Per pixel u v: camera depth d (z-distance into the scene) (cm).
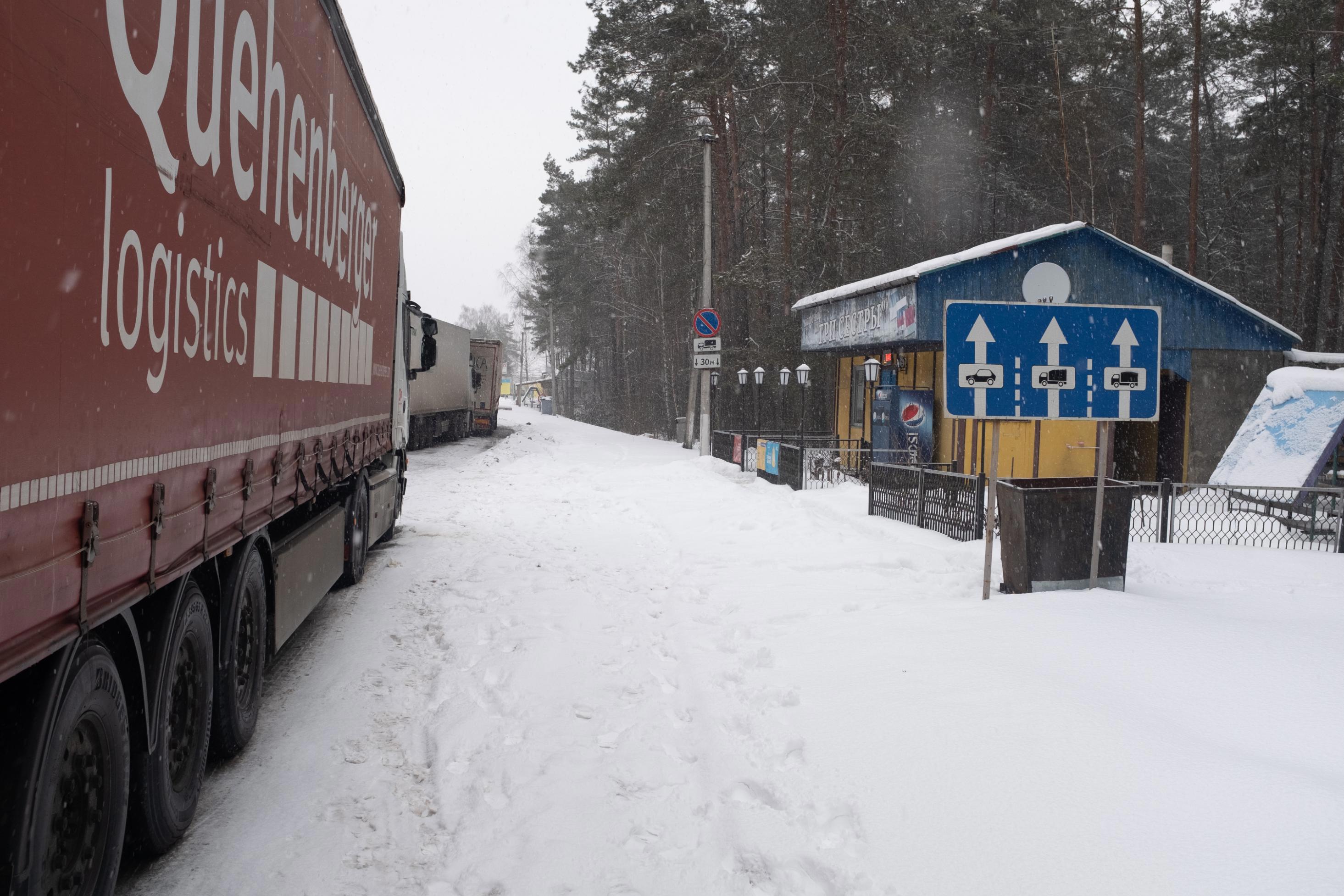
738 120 3875
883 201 3384
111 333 293
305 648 739
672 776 486
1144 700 488
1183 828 346
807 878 368
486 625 812
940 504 1211
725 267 3800
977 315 761
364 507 995
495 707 601
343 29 652
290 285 536
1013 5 3419
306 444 601
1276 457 1434
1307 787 365
